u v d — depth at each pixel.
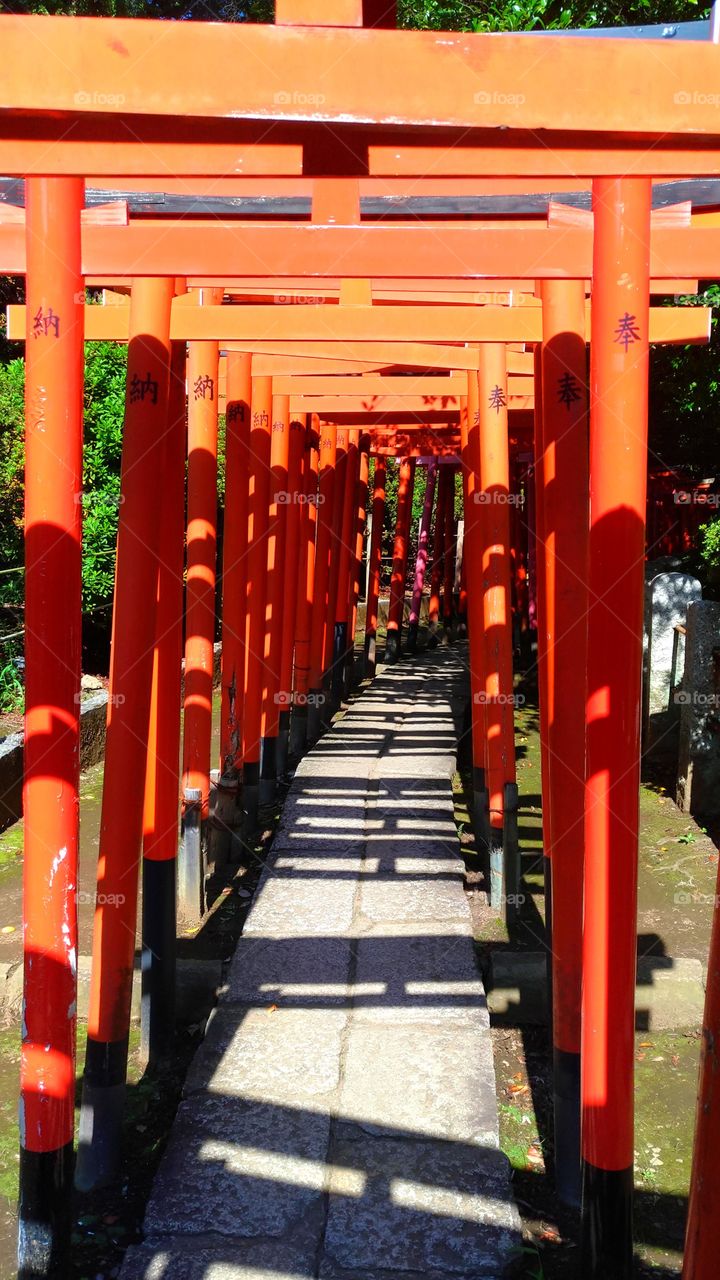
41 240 2.38
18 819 6.56
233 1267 2.57
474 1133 3.11
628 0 6.26
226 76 2.06
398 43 2.07
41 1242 2.47
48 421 2.40
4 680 8.34
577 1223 3.00
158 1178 2.88
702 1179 1.77
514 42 2.11
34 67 2.06
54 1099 2.45
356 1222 2.73
